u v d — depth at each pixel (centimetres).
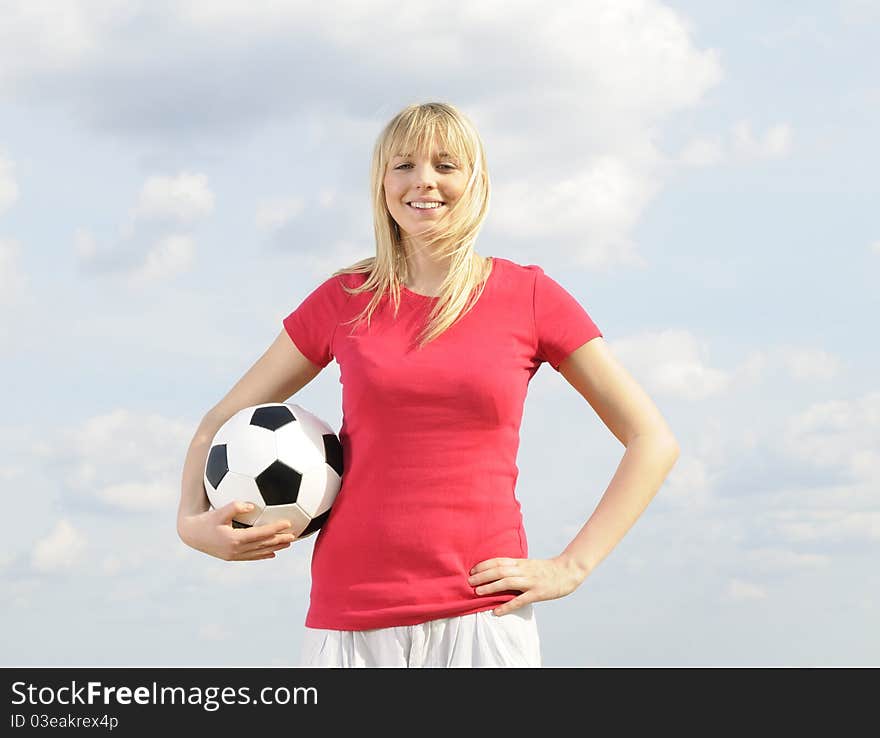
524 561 307
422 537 304
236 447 327
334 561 316
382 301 335
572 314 327
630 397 326
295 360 357
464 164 329
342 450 332
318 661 310
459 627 301
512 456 320
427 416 309
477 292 325
